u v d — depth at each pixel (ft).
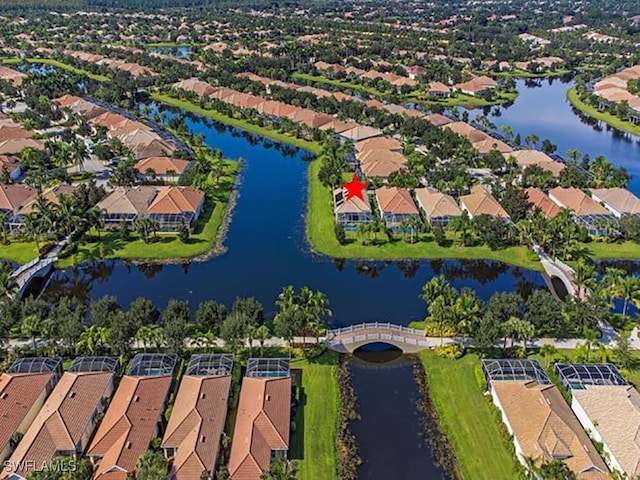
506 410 257.14
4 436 242.58
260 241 444.14
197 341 310.65
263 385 268.41
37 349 304.91
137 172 545.03
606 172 549.95
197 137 637.30
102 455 236.84
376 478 238.48
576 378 274.57
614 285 328.29
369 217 462.60
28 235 426.92
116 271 404.57
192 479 222.48
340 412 273.95
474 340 301.84
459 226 437.17
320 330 318.65
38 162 566.36
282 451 241.35
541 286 390.01
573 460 228.63
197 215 476.54
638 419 242.99
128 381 272.51
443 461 246.68
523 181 533.96
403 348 317.63
